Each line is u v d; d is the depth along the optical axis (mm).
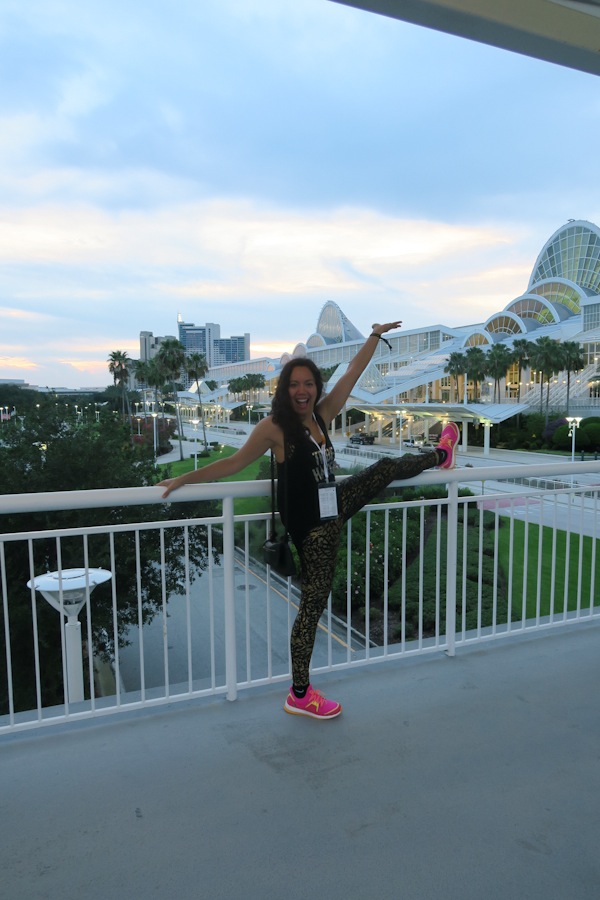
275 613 12414
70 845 1874
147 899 1668
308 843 1880
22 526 11234
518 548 13242
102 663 11625
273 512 2561
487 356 64062
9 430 13531
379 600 12109
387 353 103875
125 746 2420
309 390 2361
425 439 63500
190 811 2031
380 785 2170
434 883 1721
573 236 85312
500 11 2418
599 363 64438
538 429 54781
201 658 11422
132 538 12023
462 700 2809
